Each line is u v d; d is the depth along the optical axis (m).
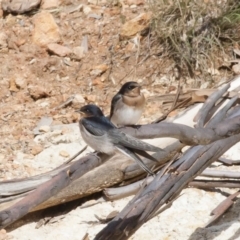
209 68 17.16
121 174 13.42
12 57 17.58
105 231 10.65
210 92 15.46
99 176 13.22
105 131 10.70
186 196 13.51
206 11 17.84
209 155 12.09
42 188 9.12
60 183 9.24
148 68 17.30
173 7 17.81
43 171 14.25
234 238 12.38
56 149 14.91
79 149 14.91
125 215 10.91
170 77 17.14
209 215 13.05
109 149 10.62
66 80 17.14
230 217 13.02
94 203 13.49
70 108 16.45
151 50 17.58
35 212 13.21
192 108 14.63
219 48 17.45
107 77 17.22
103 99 16.66
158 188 11.48
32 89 16.62
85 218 13.11
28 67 17.34
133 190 13.40
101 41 17.92
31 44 17.80
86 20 18.44
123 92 13.26
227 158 14.73
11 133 15.48
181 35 17.44
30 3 18.69
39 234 12.75
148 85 17.02
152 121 15.70
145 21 17.94
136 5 18.86
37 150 14.80
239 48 17.47
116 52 17.66
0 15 18.66
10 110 16.27
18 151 14.88
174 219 12.95
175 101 14.69
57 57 17.55
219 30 17.58
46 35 17.81
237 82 15.38
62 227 12.91
